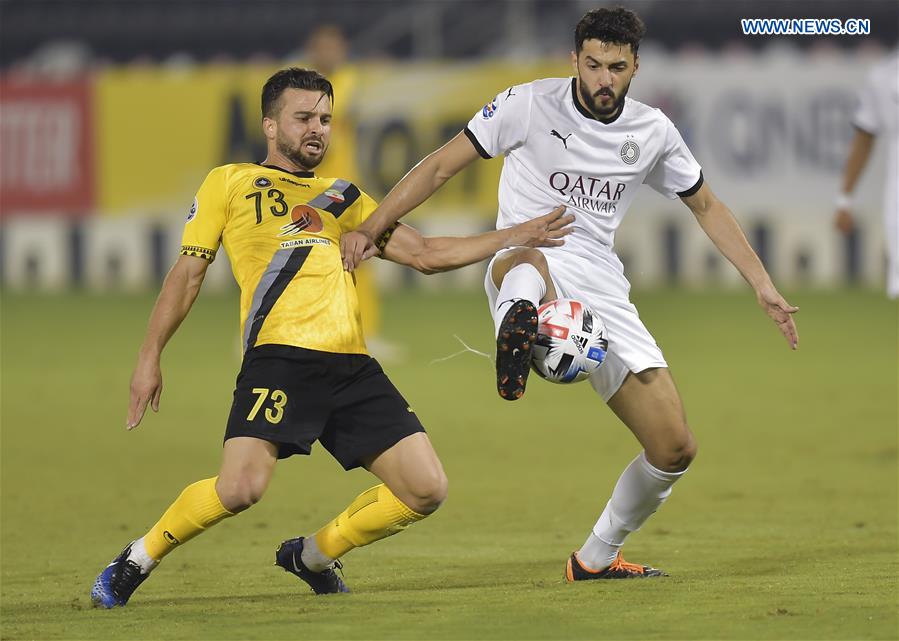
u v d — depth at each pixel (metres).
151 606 18.22
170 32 99.31
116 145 83.38
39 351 56.91
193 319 71.06
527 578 20.20
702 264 83.50
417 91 79.25
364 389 18.36
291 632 16.11
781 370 50.44
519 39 93.44
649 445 19.56
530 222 19.56
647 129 20.02
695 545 22.84
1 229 85.12
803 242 81.81
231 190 18.88
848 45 94.56
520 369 18.27
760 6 95.50
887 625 15.85
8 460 33.22
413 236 19.53
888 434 36.25
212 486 17.83
